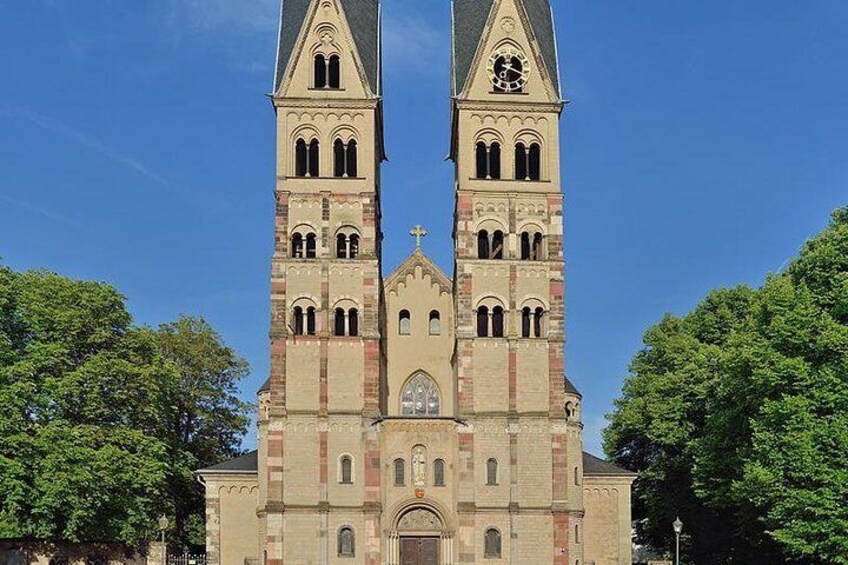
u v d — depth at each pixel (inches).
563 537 3676.2
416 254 4057.6
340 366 3737.7
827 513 2817.4
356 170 3860.7
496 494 3686.0
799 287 3179.1
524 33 3961.6
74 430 3587.6
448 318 4033.0
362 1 4003.4
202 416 4746.6
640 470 4694.9
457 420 3715.6
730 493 3316.9
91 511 3503.9
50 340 3772.1
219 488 4165.8
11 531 3356.3
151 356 4067.4
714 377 3900.1
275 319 3745.1
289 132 3868.1
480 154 3900.1
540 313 3811.5
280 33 3966.5
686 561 4399.6
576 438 4035.4
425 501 3732.8
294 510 3649.1
